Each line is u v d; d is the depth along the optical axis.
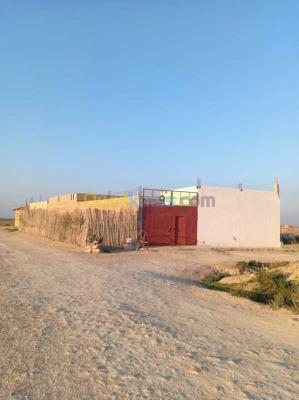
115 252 22.56
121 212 25.23
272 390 4.66
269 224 31.62
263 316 8.70
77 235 26.20
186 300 10.13
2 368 5.20
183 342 6.43
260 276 12.86
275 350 6.23
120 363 5.43
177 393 4.52
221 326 7.63
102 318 7.73
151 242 27.05
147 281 12.83
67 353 5.79
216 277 15.88
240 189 30.64
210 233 29.25
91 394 4.46
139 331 6.93
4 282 11.92
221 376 5.05
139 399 4.36
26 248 24.94
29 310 8.32
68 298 9.57
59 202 42.09
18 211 57.00
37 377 4.92
